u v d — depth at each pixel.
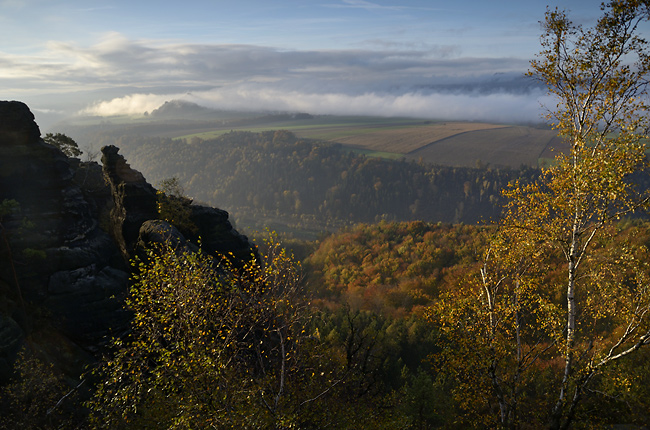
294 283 16.16
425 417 33.56
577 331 19.12
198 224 44.38
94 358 31.94
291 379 17.53
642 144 15.87
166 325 15.24
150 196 42.22
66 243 36.75
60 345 31.31
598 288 18.62
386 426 16.61
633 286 17.58
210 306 15.47
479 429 21.84
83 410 25.95
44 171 38.41
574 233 17.95
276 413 14.38
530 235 19.02
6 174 36.44
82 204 41.22
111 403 15.09
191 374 13.95
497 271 22.22
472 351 20.39
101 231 42.84
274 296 15.89
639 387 16.83
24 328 30.14
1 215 34.62
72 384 28.25
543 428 19.61
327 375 18.41
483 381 20.61
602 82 17.28
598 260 18.00
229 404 14.16
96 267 37.19
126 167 42.66
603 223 17.39
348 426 16.19
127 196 40.91
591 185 16.53
